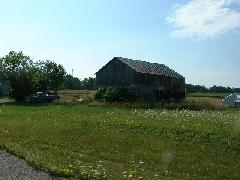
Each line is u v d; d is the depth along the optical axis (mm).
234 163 19000
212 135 24344
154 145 23438
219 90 141375
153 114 40531
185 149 22125
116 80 67625
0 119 38938
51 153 21047
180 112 43812
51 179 15500
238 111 47594
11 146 22141
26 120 37500
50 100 78000
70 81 160625
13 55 83312
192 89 141750
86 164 18125
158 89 70562
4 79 82938
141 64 71188
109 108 52688
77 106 58562
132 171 16828
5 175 16141
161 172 17578
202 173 17500
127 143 24250
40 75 91500
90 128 30156
